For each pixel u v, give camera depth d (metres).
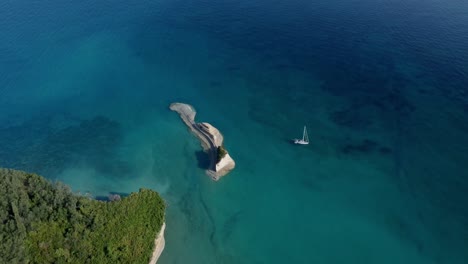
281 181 110.31
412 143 120.00
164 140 125.19
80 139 125.75
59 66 159.38
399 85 142.50
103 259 79.00
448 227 97.12
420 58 154.62
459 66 148.75
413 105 133.62
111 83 150.62
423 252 91.81
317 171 112.88
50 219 81.56
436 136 121.75
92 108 138.50
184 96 143.62
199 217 100.88
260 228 98.19
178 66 159.50
